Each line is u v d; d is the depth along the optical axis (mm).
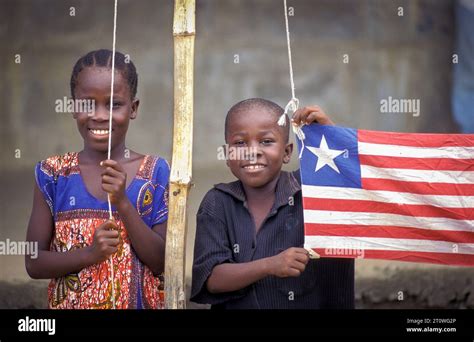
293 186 4332
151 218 4348
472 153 4203
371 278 7227
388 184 4215
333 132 4219
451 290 7180
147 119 14523
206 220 4281
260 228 4250
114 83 4277
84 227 4250
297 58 15023
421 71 14344
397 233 4215
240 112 4230
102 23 14969
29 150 13828
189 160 4105
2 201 10750
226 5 15070
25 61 14484
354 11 14898
